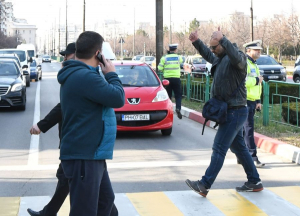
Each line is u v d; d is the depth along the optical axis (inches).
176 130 460.1
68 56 180.1
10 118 532.4
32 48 1547.7
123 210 221.5
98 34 154.9
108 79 152.2
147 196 243.8
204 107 235.1
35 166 306.7
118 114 398.9
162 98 412.8
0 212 215.9
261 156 343.9
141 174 288.5
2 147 369.7
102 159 148.8
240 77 231.0
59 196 181.2
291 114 434.0
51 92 868.0
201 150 362.6
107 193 162.1
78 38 153.4
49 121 175.3
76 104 146.5
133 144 386.0
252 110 303.7
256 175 251.6
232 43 226.2
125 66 462.9
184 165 312.7
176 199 239.0
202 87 636.1
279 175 289.1
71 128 147.7
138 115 401.1
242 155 250.2
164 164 315.3
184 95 729.0
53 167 304.0
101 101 145.4
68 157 146.8
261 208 226.1
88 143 146.2
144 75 449.4
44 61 3656.5
